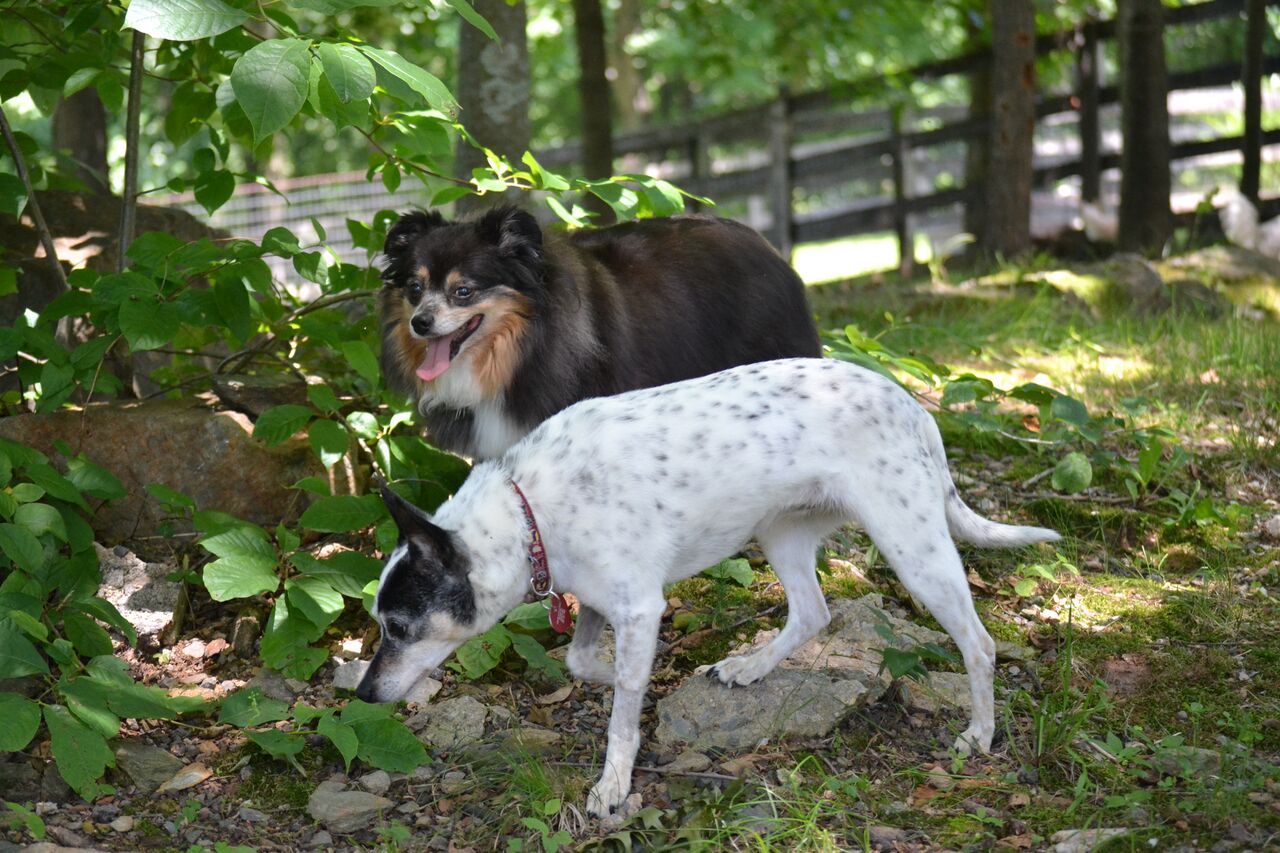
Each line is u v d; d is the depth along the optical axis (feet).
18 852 11.07
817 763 12.15
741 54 65.92
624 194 16.35
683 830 11.21
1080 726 12.64
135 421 16.35
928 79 42.14
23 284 19.51
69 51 18.83
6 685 13.34
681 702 13.20
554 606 12.30
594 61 30.35
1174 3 43.96
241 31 16.14
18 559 13.28
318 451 15.08
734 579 15.90
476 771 12.62
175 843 11.71
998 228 35.45
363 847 11.66
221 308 15.46
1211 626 14.53
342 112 14.96
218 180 17.25
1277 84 46.52
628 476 11.98
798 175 44.88
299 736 13.10
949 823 11.31
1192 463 18.70
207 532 14.56
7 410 17.52
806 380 12.36
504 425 15.34
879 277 38.11
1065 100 40.04
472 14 14.10
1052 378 23.31
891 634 12.53
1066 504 17.57
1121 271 29.89
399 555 11.89
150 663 14.52
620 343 15.65
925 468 12.07
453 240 14.76
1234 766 11.69
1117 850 10.61
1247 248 32.91
